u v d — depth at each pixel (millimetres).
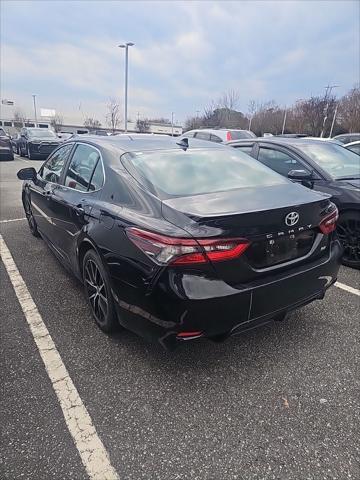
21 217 6668
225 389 2340
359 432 2029
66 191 3461
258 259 2264
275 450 1915
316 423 2088
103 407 2186
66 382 2383
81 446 1926
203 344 2791
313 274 2535
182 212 2209
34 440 1955
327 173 4473
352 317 3215
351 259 4309
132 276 2266
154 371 2494
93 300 2969
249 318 2254
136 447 1927
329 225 2686
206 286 2076
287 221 2352
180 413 2148
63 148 4078
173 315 2098
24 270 4152
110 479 1755
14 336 2879
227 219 2111
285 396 2289
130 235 2299
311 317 3207
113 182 2771
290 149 4934
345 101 38656
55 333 2920
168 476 1772
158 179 2658
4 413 2127
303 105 41844
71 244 3238
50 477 1759
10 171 13438
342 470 1807
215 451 1908
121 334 2873
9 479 1745
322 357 2662
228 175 2934
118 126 54594
